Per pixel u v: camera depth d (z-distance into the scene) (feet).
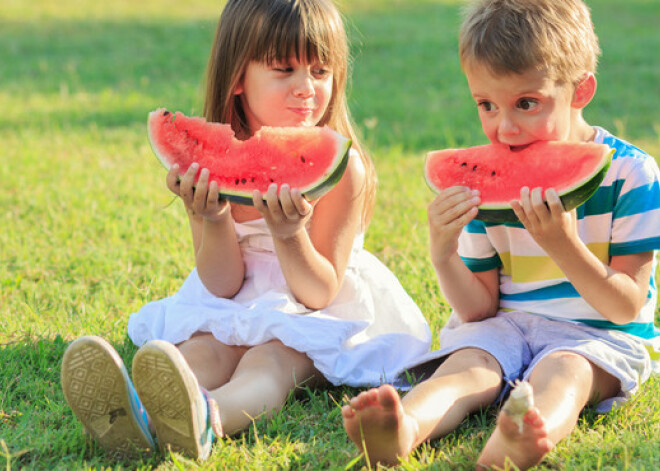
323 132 9.56
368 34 40.24
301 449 8.57
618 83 30.04
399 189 19.27
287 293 10.53
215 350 10.16
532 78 8.88
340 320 10.44
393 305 11.11
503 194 9.35
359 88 30.66
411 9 48.03
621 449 8.34
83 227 16.80
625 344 9.62
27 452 8.44
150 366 7.89
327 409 9.75
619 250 9.71
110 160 22.17
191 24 44.09
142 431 8.30
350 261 11.14
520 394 7.48
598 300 9.31
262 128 9.75
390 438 7.86
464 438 8.79
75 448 8.47
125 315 12.42
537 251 10.07
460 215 9.41
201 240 10.90
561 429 8.26
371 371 10.33
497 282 10.61
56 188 19.36
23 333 11.43
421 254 14.99
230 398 8.94
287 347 10.02
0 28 42.70
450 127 24.91
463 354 9.45
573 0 9.52
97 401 8.18
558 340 9.72
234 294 10.94
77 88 31.12
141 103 28.68
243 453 8.36
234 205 11.09
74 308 13.00
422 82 31.55
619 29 40.34
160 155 10.03
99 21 45.14
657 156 20.75
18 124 26.02
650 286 10.32
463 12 9.67
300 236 9.89
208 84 11.23
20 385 9.98
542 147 9.24
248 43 10.52
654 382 9.95
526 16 8.95
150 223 16.93
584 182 8.84
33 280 14.30
